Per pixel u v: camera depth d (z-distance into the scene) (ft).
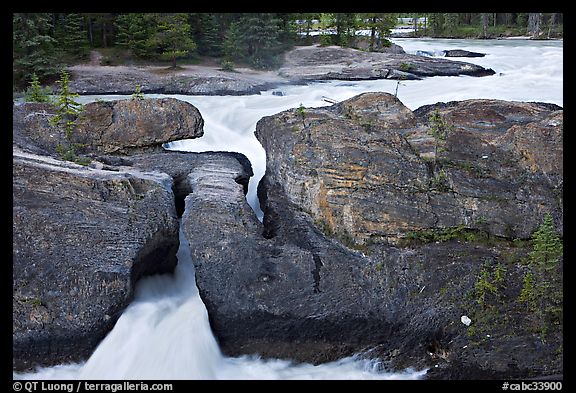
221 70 157.48
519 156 62.59
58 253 51.88
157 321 52.03
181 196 68.64
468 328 49.65
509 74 137.80
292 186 63.77
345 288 52.85
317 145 63.05
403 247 56.95
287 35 184.65
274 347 51.72
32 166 56.24
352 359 50.72
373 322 51.19
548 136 63.10
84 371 49.57
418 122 70.95
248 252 55.11
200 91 133.28
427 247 56.65
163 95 130.72
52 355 49.96
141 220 55.72
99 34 174.81
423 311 51.13
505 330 49.03
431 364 48.83
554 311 49.42
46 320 49.62
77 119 75.46
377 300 52.03
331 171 60.44
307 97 119.14
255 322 51.83
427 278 53.11
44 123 75.10
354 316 51.21
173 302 54.85
